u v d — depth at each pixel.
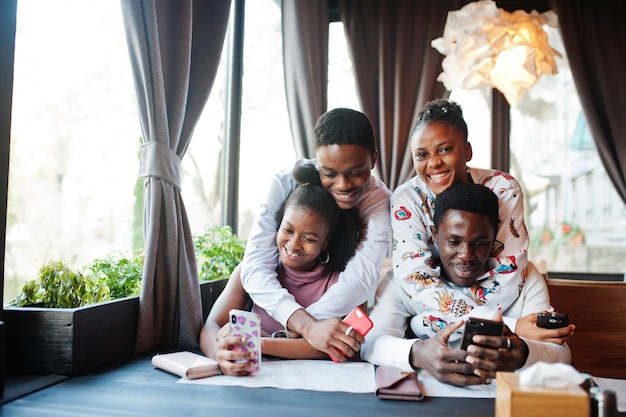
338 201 1.44
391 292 1.48
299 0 3.35
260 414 0.94
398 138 3.36
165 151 1.64
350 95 3.62
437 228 1.32
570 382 0.79
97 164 1.88
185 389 1.09
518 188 1.43
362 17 3.52
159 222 1.62
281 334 1.42
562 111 3.53
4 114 1.14
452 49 2.34
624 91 3.36
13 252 1.52
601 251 3.46
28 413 0.94
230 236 2.52
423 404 1.01
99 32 1.87
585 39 3.43
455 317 1.29
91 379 1.18
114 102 1.97
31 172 1.58
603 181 3.47
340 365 1.29
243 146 3.22
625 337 1.42
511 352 1.09
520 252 1.34
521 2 3.60
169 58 1.74
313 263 1.51
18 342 1.22
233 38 3.03
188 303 1.64
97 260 1.67
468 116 3.57
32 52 1.57
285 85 3.39
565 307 1.46
